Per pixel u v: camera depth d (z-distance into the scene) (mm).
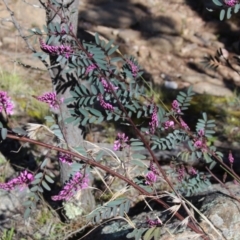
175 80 2734
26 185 1177
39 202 1786
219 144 2146
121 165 1288
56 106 1253
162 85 2674
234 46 3004
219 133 2246
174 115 1340
